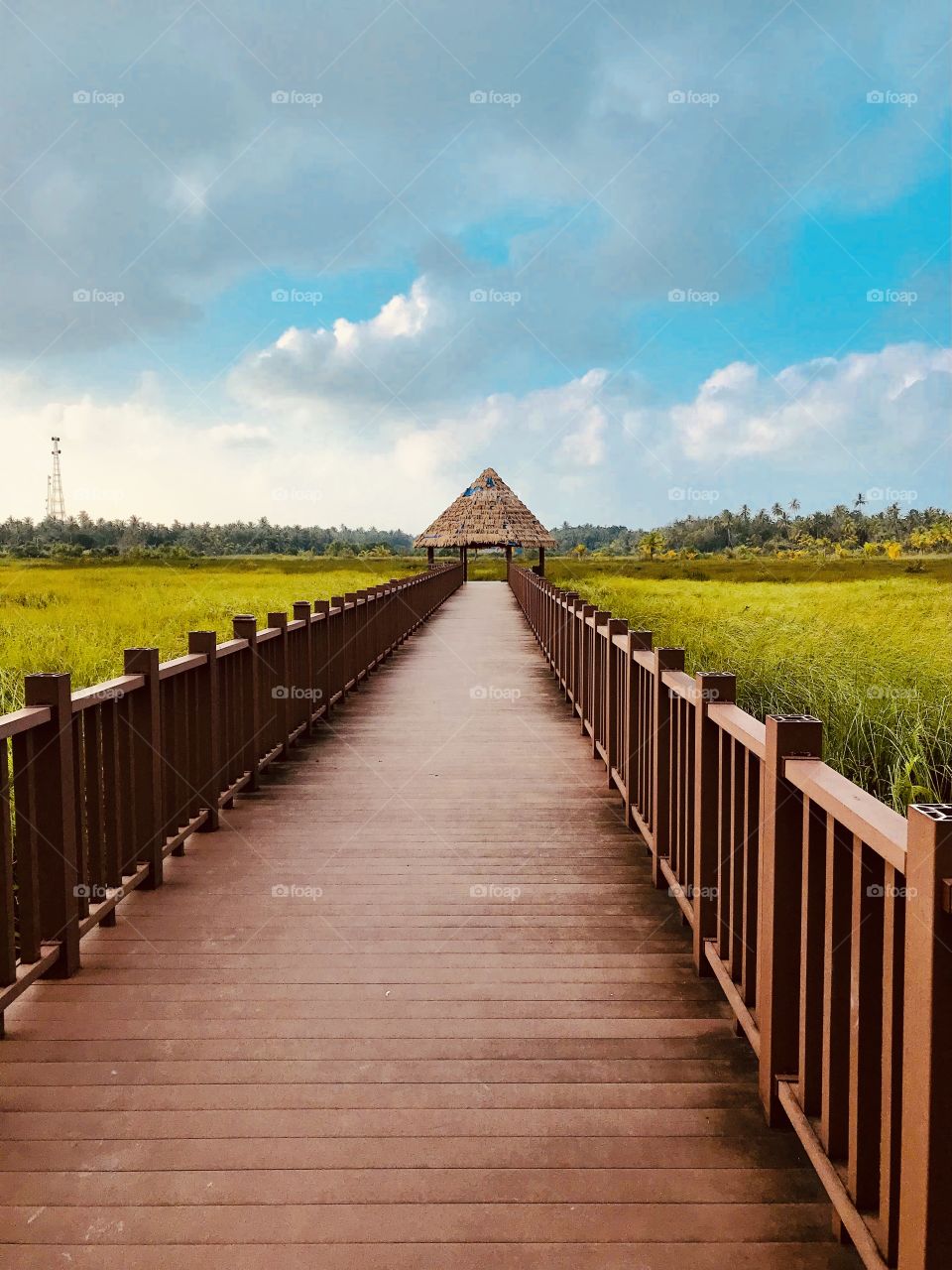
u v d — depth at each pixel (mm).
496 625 18469
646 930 3480
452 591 30922
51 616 14469
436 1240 1830
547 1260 1777
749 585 29641
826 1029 1824
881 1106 1607
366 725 7805
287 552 80188
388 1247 1809
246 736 5594
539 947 3314
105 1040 2623
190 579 31328
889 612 14852
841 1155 1820
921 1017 1334
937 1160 1320
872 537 67875
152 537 75125
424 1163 2076
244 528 79812
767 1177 2037
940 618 12617
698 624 11992
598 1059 2541
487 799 5398
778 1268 1764
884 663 8102
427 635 16281
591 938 3400
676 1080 2439
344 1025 2721
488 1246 1813
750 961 2545
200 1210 1913
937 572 38781
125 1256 1780
